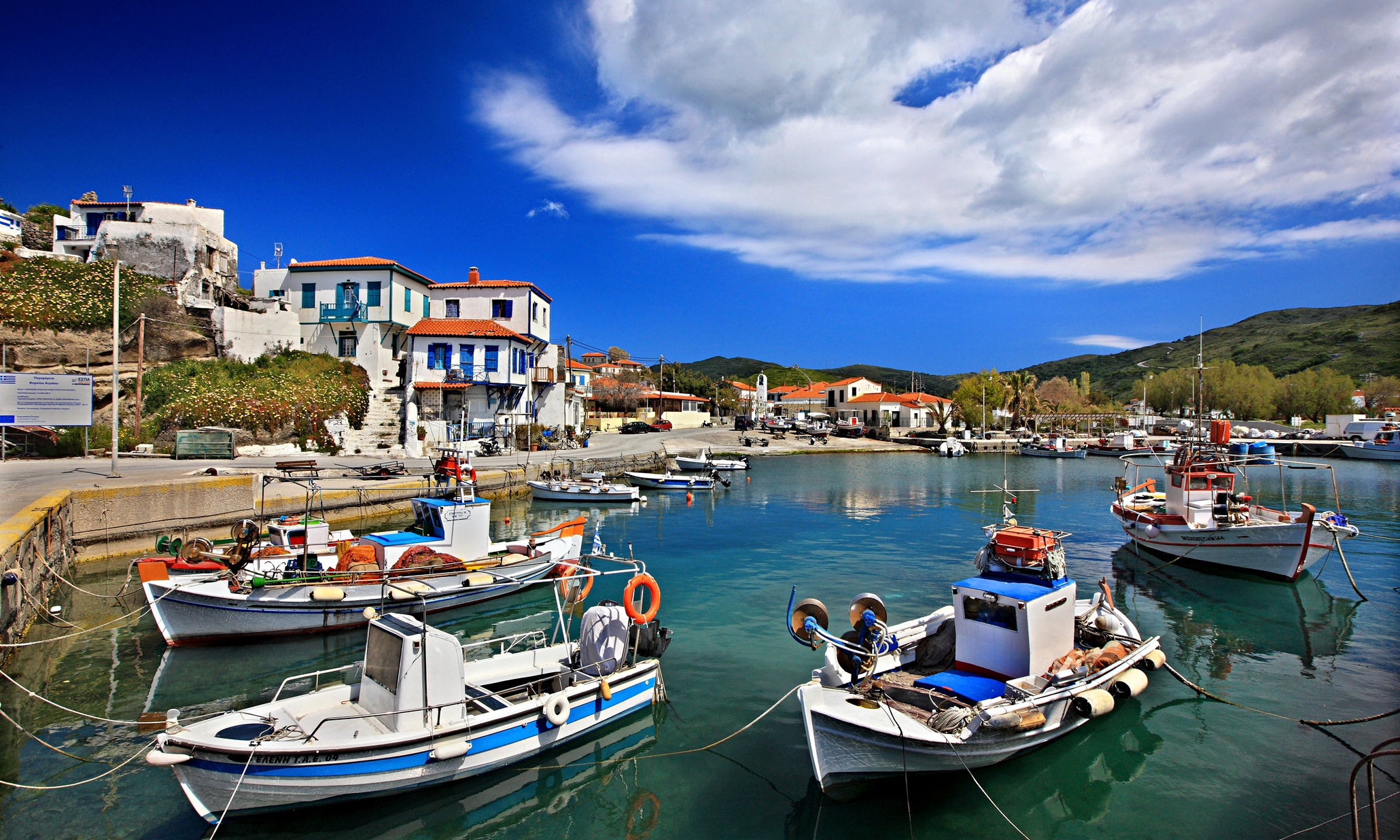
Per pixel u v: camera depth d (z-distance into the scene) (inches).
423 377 1733.5
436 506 685.9
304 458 1349.7
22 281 1373.0
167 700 449.7
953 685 371.6
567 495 1381.6
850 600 701.9
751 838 313.6
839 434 3255.4
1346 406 3427.7
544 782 360.8
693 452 2230.6
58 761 368.2
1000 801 341.7
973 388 3388.3
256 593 555.5
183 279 1611.7
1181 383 4025.6
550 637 594.2
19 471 966.4
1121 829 318.7
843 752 329.7
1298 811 332.8
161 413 1326.3
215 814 309.9
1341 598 709.9
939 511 1317.7
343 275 1804.9
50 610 600.7
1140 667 459.8
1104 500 1489.9
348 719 346.3
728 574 805.9
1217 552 804.0
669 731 413.4
